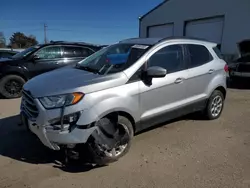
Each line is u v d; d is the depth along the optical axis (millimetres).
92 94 3062
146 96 3645
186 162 3387
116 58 3891
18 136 4215
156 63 3834
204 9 14914
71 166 3271
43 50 7590
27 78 7305
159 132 4430
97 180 2971
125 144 3490
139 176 3057
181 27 16766
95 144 3078
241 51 9242
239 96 7426
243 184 2893
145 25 20172
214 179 2990
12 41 63625
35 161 3391
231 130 4578
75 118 2953
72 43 8125
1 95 7320
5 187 2814
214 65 4840
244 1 12531
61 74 3639
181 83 4160
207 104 4910
